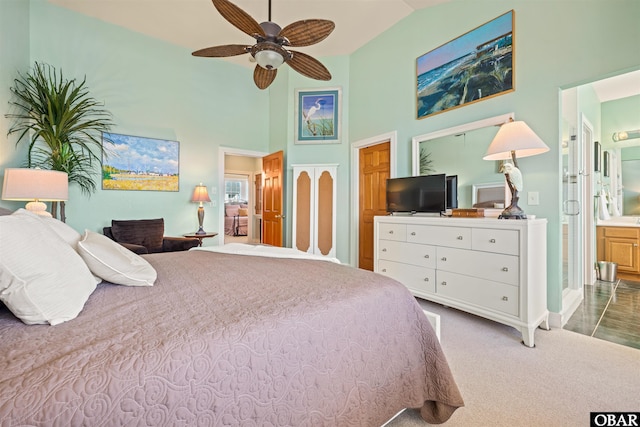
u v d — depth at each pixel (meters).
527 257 2.02
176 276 1.36
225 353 0.74
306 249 4.60
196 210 4.34
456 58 3.03
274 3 3.30
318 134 4.62
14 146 2.93
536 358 1.85
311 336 0.91
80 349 0.66
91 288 1.00
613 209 4.14
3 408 0.50
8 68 2.82
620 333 2.21
